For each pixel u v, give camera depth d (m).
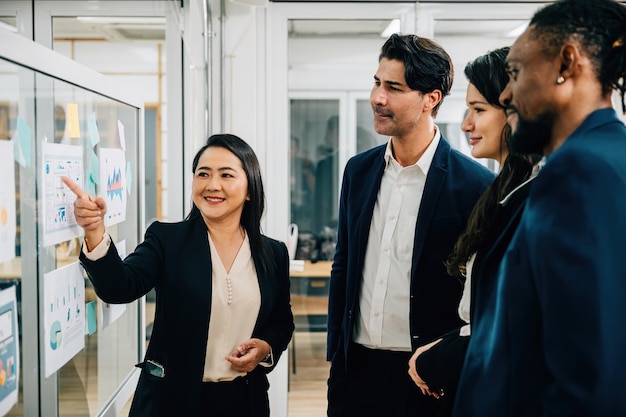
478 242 1.11
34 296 1.30
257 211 1.60
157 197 5.39
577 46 0.79
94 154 1.65
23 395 1.26
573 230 0.73
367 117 3.82
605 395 0.69
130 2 2.77
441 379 1.20
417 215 1.63
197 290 1.48
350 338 1.71
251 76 2.77
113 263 1.36
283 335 1.64
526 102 0.84
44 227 1.34
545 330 0.74
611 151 0.76
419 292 1.60
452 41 2.97
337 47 3.14
